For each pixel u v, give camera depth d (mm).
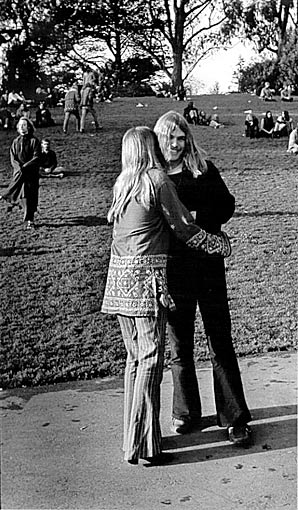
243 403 4980
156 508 4176
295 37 54375
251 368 6605
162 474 4574
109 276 4707
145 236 4586
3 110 30297
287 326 8148
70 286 10203
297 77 53125
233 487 4398
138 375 4641
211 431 5176
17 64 56094
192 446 4953
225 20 58344
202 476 4539
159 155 4727
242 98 47438
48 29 56188
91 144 26328
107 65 60062
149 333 4598
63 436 5152
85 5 56812
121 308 4598
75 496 4312
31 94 54250
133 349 4766
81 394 6051
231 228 14719
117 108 39406
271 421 5316
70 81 57750
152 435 4648
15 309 8969
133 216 4594
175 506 4195
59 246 13055
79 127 29438
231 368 4984
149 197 4535
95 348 7359
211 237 4754
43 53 57438
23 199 14531
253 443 4965
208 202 4949
